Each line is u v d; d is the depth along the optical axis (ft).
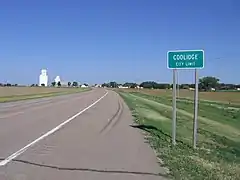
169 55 43.55
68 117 85.30
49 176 28.07
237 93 410.93
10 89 348.59
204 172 31.60
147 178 28.43
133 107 134.31
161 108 143.64
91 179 27.63
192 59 42.86
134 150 41.52
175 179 28.30
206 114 133.69
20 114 89.92
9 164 31.99
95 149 41.63
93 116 89.51
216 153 47.11
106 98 220.23
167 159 36.35
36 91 343.87
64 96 250.98
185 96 334.24
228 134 81.15
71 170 30.37
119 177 28.53
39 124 67.82
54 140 47.88
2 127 61.05
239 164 40.98
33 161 33.58
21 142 45.21
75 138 50.47
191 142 54.85
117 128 64.95
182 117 107.34
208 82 526.98
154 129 66.13
